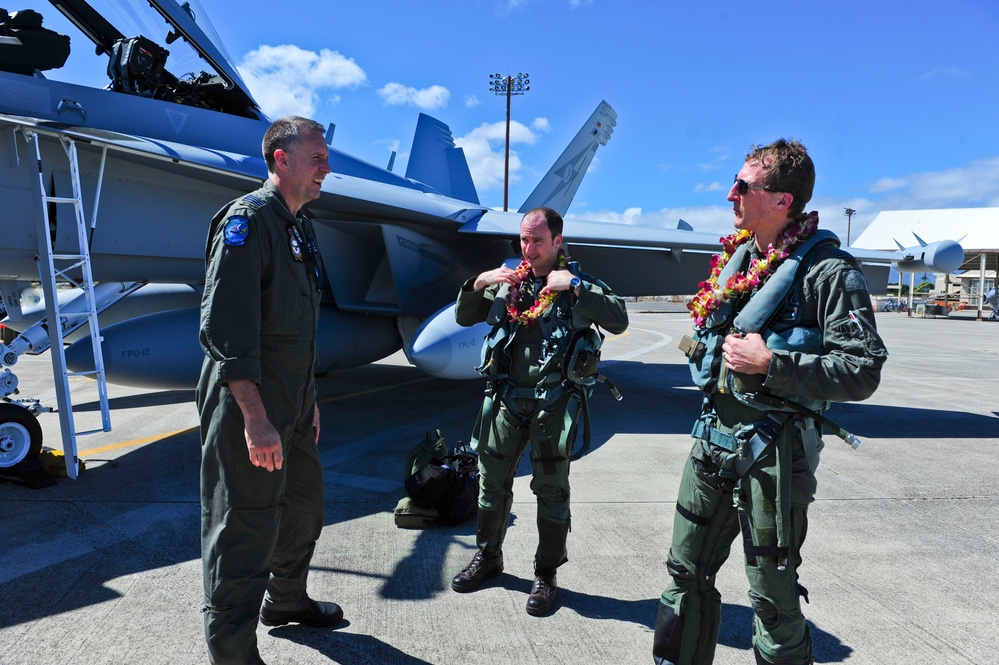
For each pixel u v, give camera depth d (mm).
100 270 4953
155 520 3412
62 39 4371
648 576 2859
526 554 3096
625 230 7375
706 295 1789
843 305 1528
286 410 1992
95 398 7305
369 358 7262
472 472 3551
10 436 3943
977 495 4098
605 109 13250
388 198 6211
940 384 9273
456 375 5910
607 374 9852
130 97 4816
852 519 3637
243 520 1899
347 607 2547
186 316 5812
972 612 2562
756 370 1537
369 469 4488
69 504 3650
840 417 6680
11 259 4379
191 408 6668
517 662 2166
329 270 6641
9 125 3979
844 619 2494
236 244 1799
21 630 2301
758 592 1675
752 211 1690
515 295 2506
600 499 3941
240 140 5434
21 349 4344
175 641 2246
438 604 2580
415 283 7031
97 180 4613
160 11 4598
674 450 5172
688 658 1873
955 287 57156
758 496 1646
